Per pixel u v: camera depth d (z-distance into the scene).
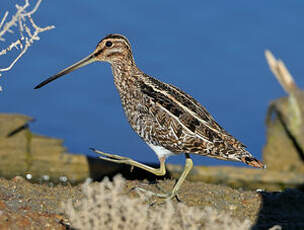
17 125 17.05
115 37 11.94
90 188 8.34
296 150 16.67
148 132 11.30
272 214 10.66
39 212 9.57
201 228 8.59
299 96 16.97
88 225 8.02
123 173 15.23
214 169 15.48
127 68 11.85
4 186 10.94
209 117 11.23
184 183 12.21
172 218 8.34
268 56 17.86
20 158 15.26
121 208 8.20
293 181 15.01
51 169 14.84
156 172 11.52
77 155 15.80
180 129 10.95
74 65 12.43
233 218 10.16
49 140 16.67
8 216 9.01
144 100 11.31
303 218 10.45
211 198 11.23
